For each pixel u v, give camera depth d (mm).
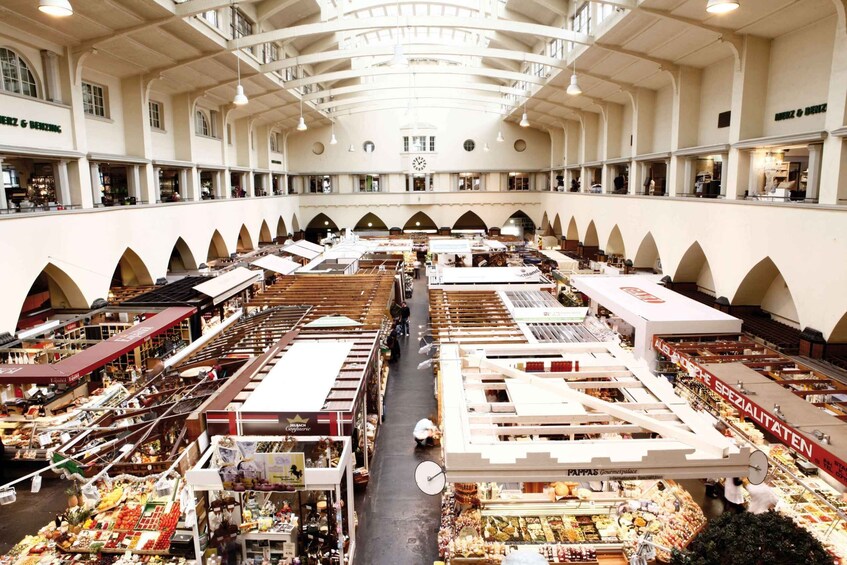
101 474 8508
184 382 12172
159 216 20000
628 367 9016
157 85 21375
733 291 15219
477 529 7922
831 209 11188
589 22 20906
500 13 26312
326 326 13672
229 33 20250
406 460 11750
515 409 8047
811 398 9883
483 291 17281
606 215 25766
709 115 18422
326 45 29969
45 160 15922
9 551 8641
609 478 6391
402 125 40625
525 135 41156
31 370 11102
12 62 14445
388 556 8711
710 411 11422
